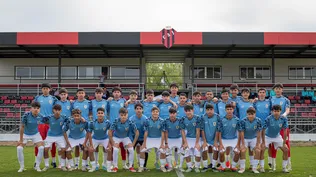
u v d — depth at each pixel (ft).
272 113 26.48
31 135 27.07
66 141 27.04
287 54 71.77
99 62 74.79
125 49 66.13
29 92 74.13
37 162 26.53
